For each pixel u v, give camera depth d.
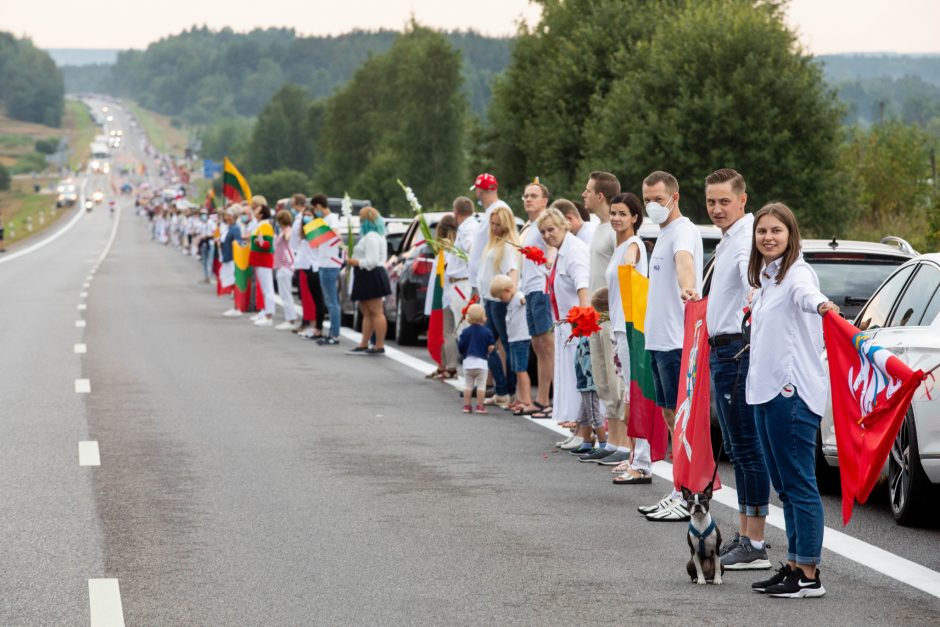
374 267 43.06
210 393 33.50
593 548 17.39
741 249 16.28
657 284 19.98
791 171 90.06
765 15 94.75
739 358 16.14
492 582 15.56
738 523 19.05
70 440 26.08
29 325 53.81
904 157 101.81
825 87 92.06
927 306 18.70
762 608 14.48
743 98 91.06
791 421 15.01
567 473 23.05
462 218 35.34
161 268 108.19
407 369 39.34
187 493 20.95
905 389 13.70
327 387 34.94
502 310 30.44
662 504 19.33
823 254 24.08
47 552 17.00
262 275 54.94
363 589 15.22
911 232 79.00
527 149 135.38
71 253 140.75
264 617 14.04
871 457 14.13
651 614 14.21
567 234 25.45
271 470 23.05
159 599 14.75
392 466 23.56
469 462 24.08
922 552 17.19
